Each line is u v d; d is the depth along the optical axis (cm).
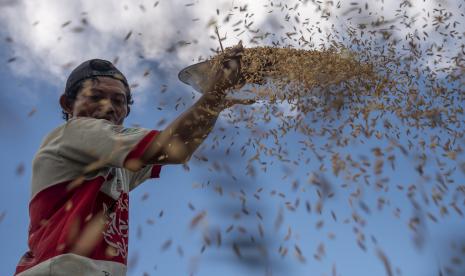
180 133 234
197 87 302
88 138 228
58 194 227
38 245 220
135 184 290
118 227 240
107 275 219
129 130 232
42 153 235
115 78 261
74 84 260
